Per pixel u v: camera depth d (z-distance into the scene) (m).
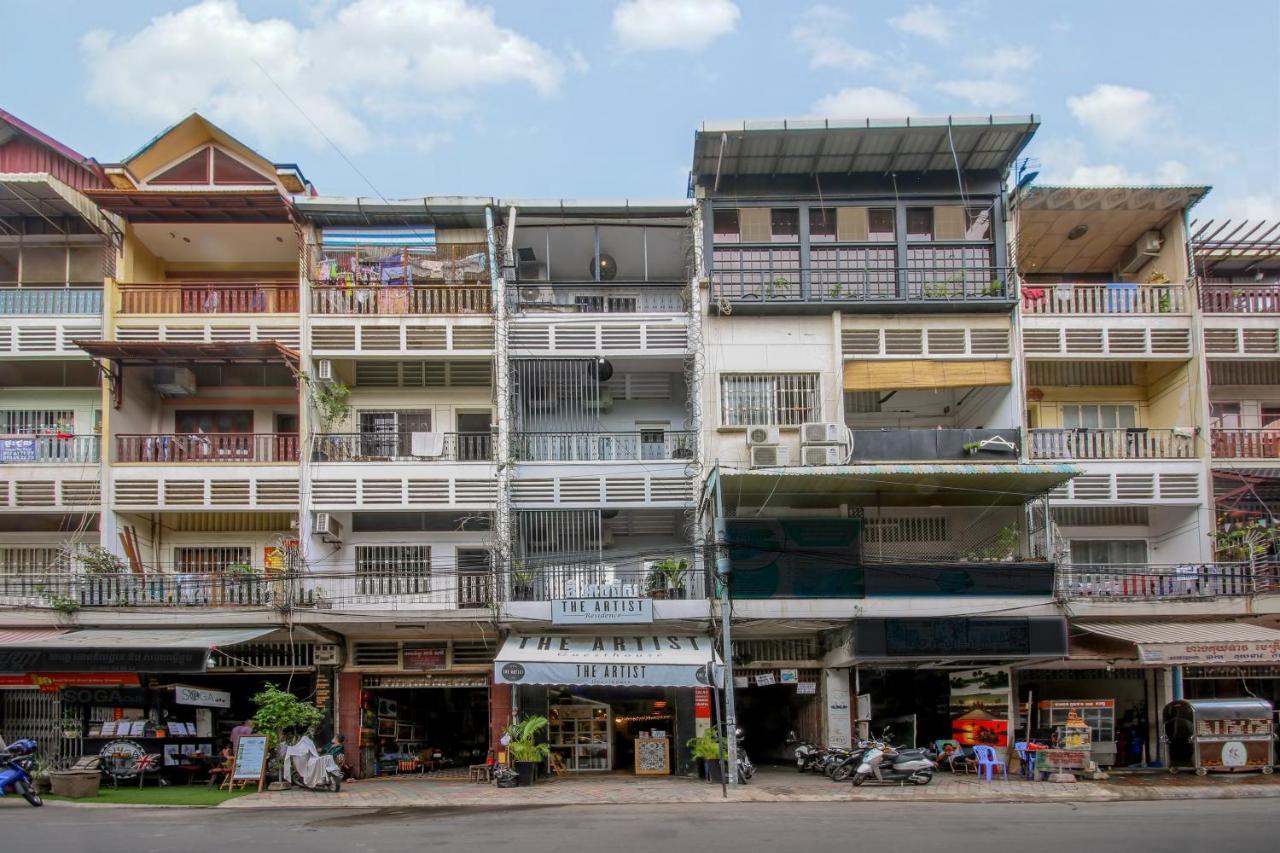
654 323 23.80
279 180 24.75
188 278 25.41
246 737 19.89
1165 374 24.88
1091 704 20.95
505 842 12.79
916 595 21.61
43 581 21.88
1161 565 22.80
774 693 26.25
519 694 22.47
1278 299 24.44
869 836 13.14
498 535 22.69
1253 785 18.72
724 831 13.66
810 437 22.34
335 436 23.27
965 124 22.77
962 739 22.05
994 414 24.06
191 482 22.69
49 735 21.86
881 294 23.80
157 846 12.53
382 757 23.47
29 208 23.80
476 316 23.53
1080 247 25.89
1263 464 23.77
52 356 23.12
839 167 24.09
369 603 22.17
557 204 23.64
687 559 22.89
